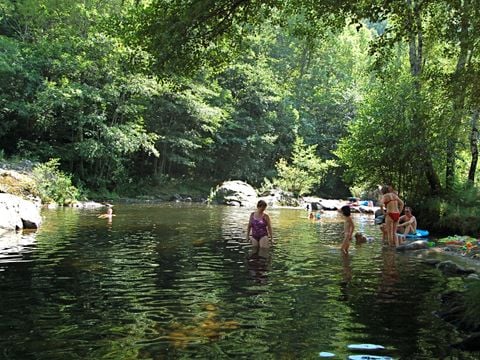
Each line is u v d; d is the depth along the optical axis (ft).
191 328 15.99
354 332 15.83
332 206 89.10
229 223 54.03
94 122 95.86
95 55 96.63
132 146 100.22
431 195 59.62
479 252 35.12
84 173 104.58
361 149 61.46
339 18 37.60
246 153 134.62
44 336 15.01
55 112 94.84
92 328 15.85
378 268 28.17
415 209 58.85
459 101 48.83
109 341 14.61
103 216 59.06
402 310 18.62
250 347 14.23
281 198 106.93
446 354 13.88
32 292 20.63
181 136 118.32
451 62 62.75
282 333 15.61
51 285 21.98
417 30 37.17
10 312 17.61
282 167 124.47
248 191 103.19
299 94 159.53
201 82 115.14
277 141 142.41
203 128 118.01
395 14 36.47
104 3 104.88
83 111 98.84
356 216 75.10
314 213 78.38
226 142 127.75
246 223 54.34
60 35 102.47
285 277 24.89
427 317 17.69
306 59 164.76
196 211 73.20
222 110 119.24
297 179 121.29
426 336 15.49
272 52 164.86
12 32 108.27
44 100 88.84
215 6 34.01
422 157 57.57
